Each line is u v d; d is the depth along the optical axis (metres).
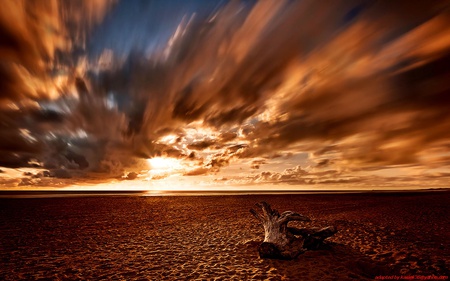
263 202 8.77
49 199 36.00
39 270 6.45
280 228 7.66
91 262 7.14
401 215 17.36
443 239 9.61
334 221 14.89
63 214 18.75
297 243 7.36
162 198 41.84
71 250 8.56
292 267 6.43
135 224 14.34
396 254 7.44
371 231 11.34
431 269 6.16
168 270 6.38
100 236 10.97
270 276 5.80
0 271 6.35
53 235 11.16
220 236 10.88
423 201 30.44
